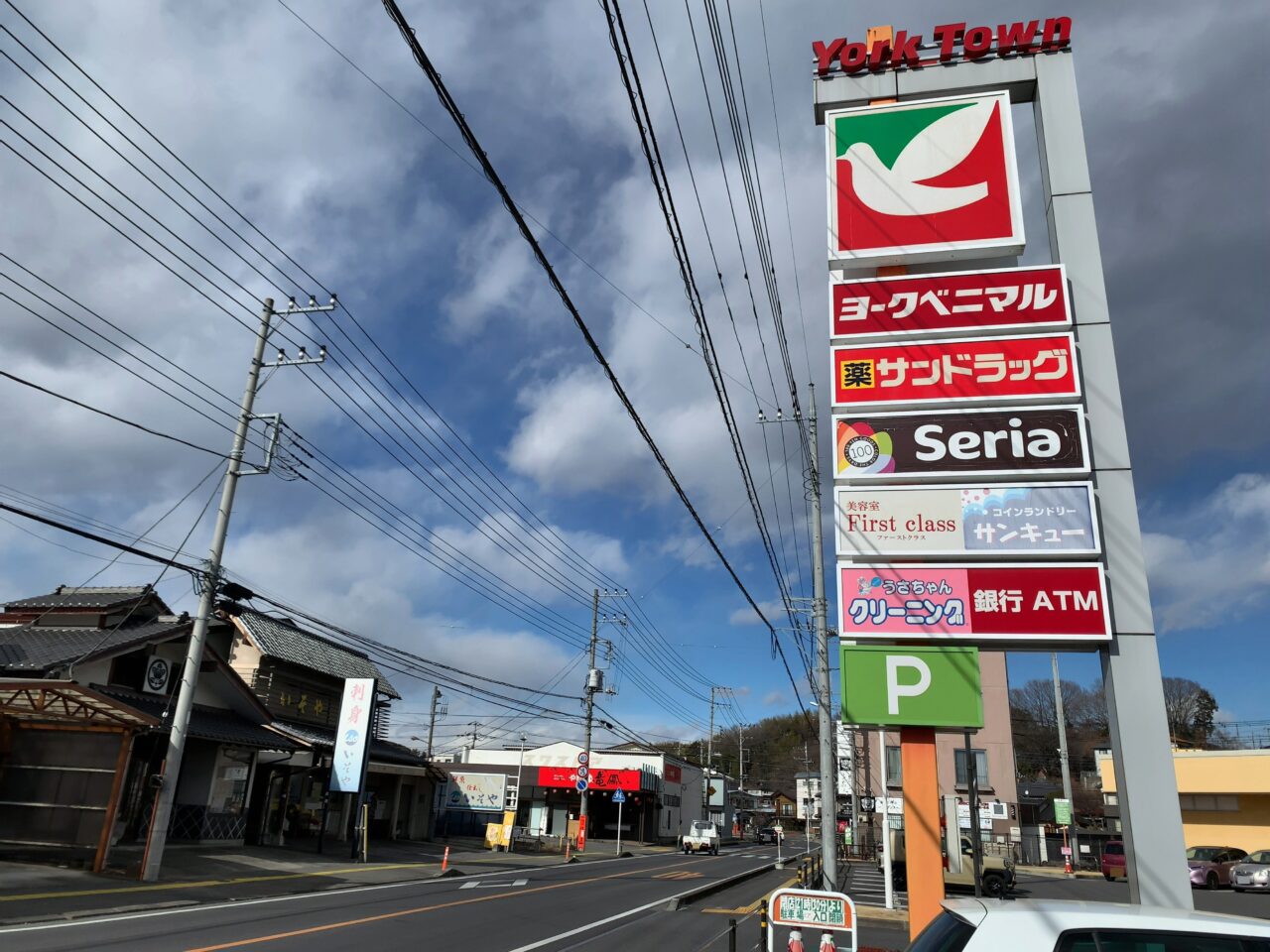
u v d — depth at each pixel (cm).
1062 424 1047
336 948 1052
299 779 2880
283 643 2941
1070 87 1170
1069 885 3033
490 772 5512
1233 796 3453
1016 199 1145
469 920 1380
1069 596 984
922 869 949
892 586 1029
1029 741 8175
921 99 1216
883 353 1112
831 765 1727
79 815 1617
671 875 2720
